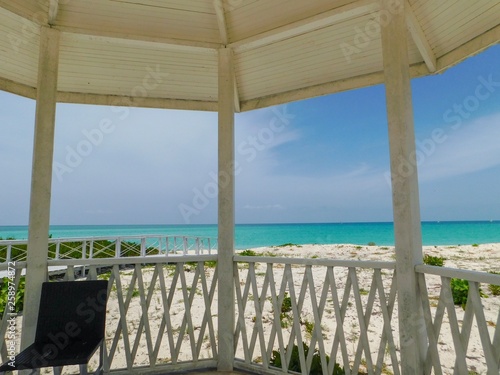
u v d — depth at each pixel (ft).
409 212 6.22
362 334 6.68
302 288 7.55
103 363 7.75
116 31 8.42
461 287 15.64
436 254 35.40
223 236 8.32
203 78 11.25
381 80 9.80
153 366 7.92
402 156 6.37
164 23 8.70
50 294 7.14
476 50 7.93
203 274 8.49
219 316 8.19
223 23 8.50
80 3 8.02
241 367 8.08
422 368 5.99
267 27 8.49
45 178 7.48
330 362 7.05
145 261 8.13
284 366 7.57
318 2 7.78
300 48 9.86
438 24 8.13
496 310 14.42
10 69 9.93
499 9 7.16
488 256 32.81
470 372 9.12
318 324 7.23
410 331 6.01
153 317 15.20
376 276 6.66
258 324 7.98
